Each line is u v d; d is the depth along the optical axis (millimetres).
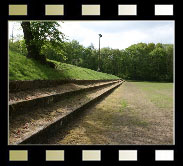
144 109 12719
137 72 99750
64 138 6270
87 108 12219
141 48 101000
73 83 17938
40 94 9445
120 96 21078
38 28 16594
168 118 9984
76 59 93062
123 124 8516
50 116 7430
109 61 101438
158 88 37406
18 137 4672
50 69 16547
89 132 7090
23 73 11242
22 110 6781
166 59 95625
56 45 17312
